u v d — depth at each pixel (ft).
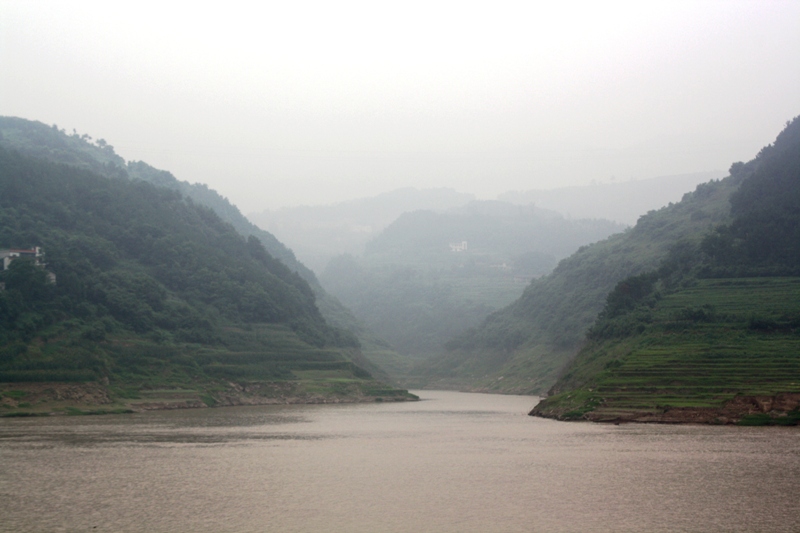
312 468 304.91
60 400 547.90
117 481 273.54
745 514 224.33
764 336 552.82
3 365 548.72
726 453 331.98
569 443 375.45
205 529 208.23
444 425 489.67
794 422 429.79
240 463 316.60
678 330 589.73
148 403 602.03
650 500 242.78
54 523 213.66
